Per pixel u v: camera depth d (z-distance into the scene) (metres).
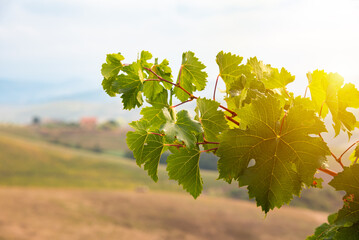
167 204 32.25
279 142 0.49
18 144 52.50
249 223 28.50
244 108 0.49
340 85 0.55
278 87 0.60
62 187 38.69
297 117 0.48
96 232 24.09
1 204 28.00
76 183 41.16
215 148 0.53
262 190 0.49
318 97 0.59
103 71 0.60
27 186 37.41
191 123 0.51
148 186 40.22
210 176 41.28
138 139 0.54
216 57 0.63
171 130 0.50
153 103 0.58
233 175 0.49
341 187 0.49
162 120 0.54
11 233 22.06
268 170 0.49
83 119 84.06
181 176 0.55
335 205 34.31
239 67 0.62
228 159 0.49
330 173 0.49
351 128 0.55
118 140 70.75
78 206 29.81
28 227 23.56
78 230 24.08
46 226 24.09
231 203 34.00
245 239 25.48
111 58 0.60
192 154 0.54
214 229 27.05
